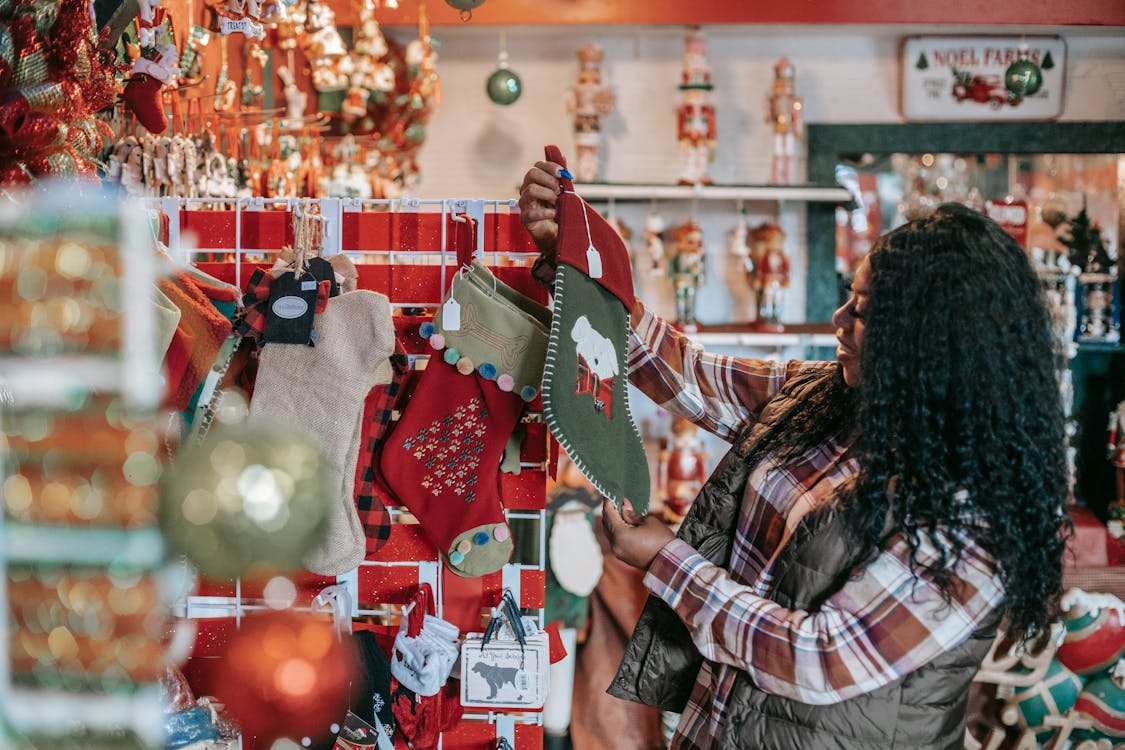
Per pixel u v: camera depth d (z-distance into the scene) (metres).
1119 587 3.68
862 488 1.42
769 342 4.23
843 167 4.79
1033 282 1.42
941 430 1.38
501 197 4.79
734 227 4.70
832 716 1.41
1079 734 3.10
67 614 0.77
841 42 4.68
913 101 4.63
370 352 1.59
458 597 1.79
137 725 0.79
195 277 1.59
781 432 1.65
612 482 1.57
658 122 4.71
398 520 1.83
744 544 1.62
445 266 1.77
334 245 1.78
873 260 1.46
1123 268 4.67
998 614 1.40
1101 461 4.66
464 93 4.75
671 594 1.56
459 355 1.65
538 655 1.71
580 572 3.23
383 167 4.12
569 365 1.51
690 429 4.22
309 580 1.77
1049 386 1.40
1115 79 4.62
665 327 1.84
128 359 0.82
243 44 3.22
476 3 2.83
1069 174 4.79
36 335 0.80
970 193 4.82
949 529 1.36
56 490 0.77
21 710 0.78
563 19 4.18
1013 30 4.49
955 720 1.43
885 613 1.36
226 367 1.58
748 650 1.45
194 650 1.68
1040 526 1.37
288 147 3.19
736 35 4.66
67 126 1.21
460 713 1.79
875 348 1.42
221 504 0.62
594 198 4.44
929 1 4.19
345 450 1.57
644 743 3.23
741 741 1.49
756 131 4.72
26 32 1.14
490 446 1.67
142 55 1.73
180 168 2.10
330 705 1.18
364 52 3.47
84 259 0.82
